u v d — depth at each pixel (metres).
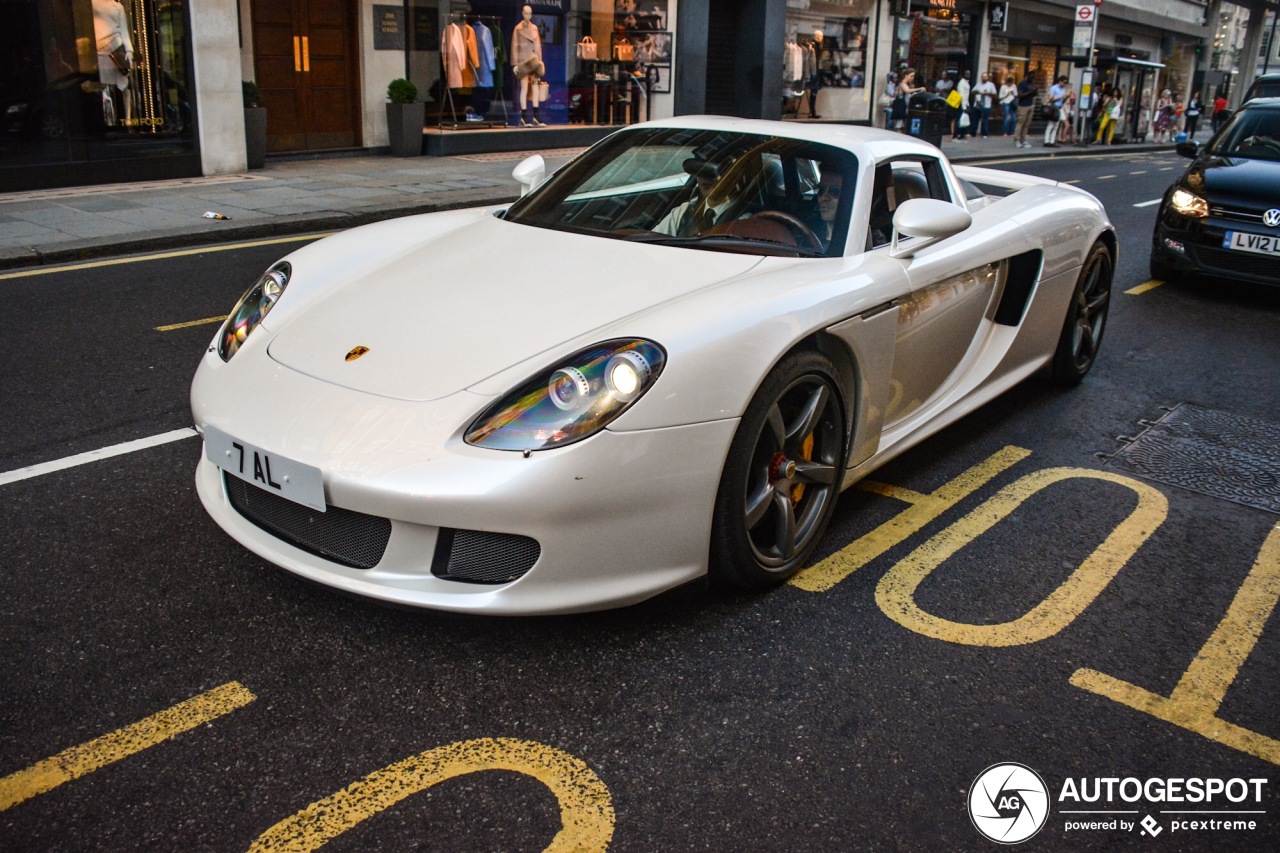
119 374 4.54
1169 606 2.92
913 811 2.06
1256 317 6.58
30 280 6.40
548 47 15.36
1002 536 3.31
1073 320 4.62
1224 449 4.18
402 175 11.69
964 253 3.55
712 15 18.84
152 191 9.96
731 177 3.35
